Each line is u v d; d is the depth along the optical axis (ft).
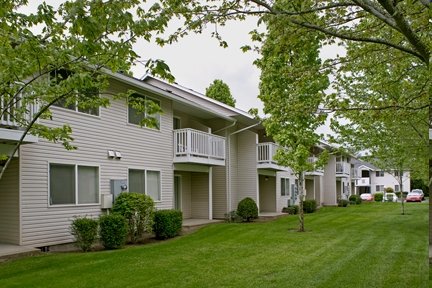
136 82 38.88
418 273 22.08
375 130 38.50
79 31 13.58
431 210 31.94
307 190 93.30
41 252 28.09
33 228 29.12
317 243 33.04
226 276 21.38
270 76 30.71
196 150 47.73
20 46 15.31
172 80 14.64
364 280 20.54
